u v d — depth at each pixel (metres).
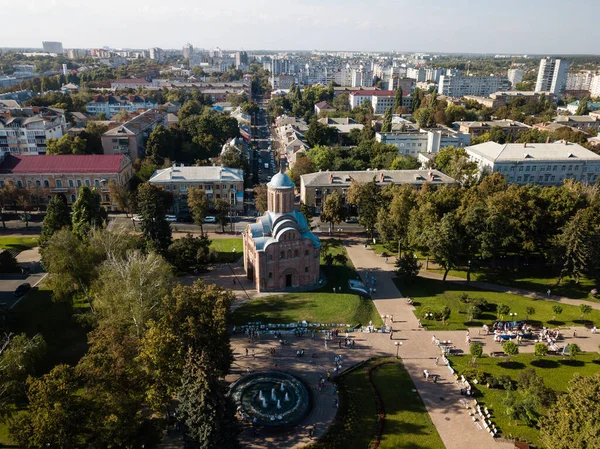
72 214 125.81
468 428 67.19
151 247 113.25
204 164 193.75
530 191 129.75
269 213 111.00
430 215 120.50
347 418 68.31
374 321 97.25
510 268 126.38
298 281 110.56
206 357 56.62
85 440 52.31
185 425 55.78
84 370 55.50
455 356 85.25
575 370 80.75
